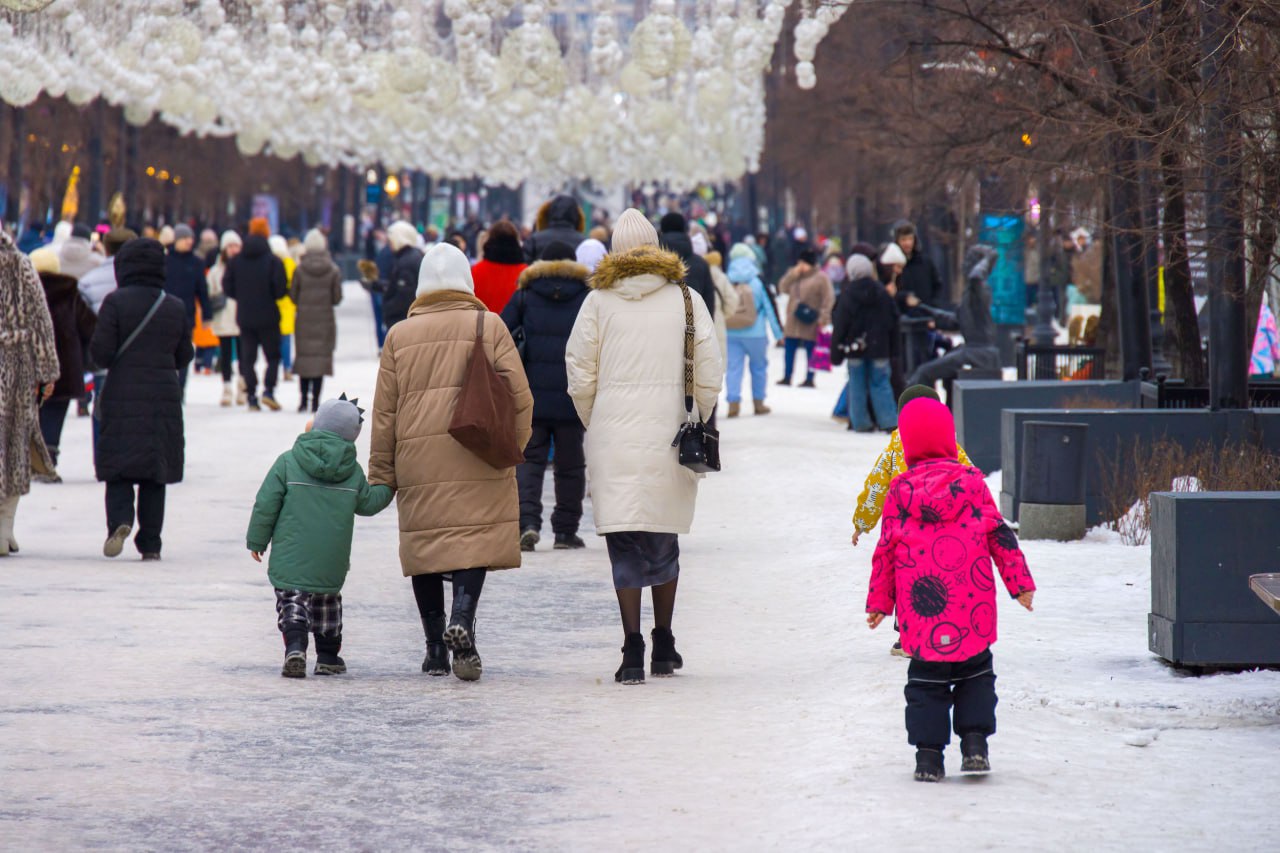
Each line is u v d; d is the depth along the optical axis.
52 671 20.88
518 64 49.84
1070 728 17.70
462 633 20.19
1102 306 54.31
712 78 62.75
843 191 124.00
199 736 17.69
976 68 44.22
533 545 31.83
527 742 17.55
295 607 20.73
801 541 32.72
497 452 20.14
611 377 20.81
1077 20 35.72
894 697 18.86
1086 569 28.16
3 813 14.80
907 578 15.45
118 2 49.72
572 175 106.81
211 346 74.81
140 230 102.25
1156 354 55.00
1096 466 33.19
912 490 15.52
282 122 81.38
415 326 20.73
